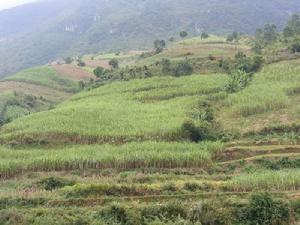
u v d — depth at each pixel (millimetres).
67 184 36906
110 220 26469
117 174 40094
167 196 31672
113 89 80938
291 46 85250
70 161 43281
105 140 51125
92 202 31438
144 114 58656
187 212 27188
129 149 44406
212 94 67562
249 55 93750
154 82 80250
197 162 41906
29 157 46031
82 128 53531
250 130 49375
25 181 38938
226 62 87438
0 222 26766
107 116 58219
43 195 33188
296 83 64000
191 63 92875
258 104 55719
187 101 64562
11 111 95312
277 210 26703
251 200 27281
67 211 28500
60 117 58875
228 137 48969
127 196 32438
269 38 109750
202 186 33438
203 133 49688
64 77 142125
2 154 47031
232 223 26375
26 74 143000
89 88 96750
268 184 32500
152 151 43094
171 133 50000
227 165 41594
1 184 39344
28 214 27734
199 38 133750
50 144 52031
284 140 45406
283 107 55688
